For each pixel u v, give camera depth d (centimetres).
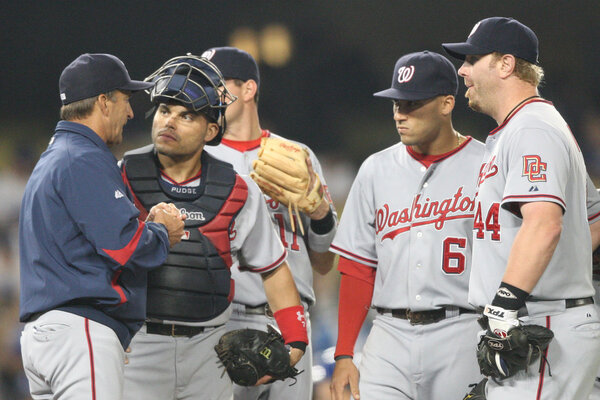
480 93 1252
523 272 1088
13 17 5116
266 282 1370
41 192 1140
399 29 5388
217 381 1284
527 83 1227
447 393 1380
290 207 1503
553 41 5212
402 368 1405
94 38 5231
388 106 5434
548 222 1090
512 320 1092
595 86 5134
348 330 1497
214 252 1254
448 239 1396
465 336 1380
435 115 1408
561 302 1152
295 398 1567
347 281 1507
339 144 5419
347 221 1515
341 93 5428
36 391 1196
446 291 1386
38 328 1127
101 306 1145
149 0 5234
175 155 1245
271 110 5412
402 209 1438
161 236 1167
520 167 1123
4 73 5144
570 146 1162
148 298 1230
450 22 5366
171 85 1230
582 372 1151
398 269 1426
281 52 5384
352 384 1466
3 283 3800
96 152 1159
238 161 1636
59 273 1130
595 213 1402
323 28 5384
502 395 1161
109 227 1116
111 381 1123
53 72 5206
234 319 1537
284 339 1352
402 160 1474
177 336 1247
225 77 1630
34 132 5128
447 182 1423
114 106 1223
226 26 5328
